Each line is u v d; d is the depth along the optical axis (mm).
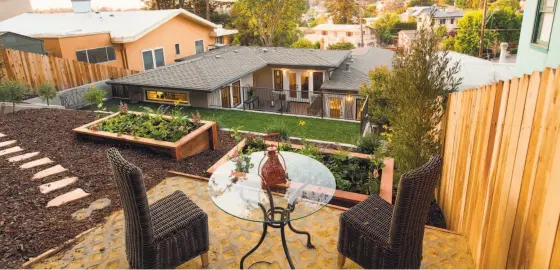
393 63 4582
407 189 2414
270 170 3244
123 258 3244
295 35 36281
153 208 3051
